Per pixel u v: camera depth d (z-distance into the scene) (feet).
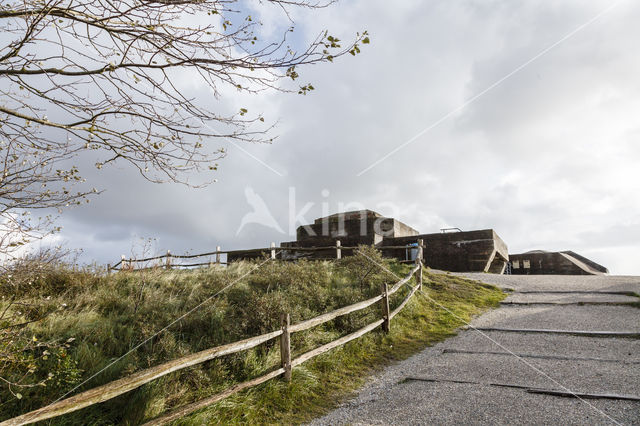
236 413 13.79
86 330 18.35
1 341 12.55
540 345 21.31
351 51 8.80
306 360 18.19
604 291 33.47
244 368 16.78
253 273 34.14
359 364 20.02
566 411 13.02
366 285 32.96
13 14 7.17
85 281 26.21
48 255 15.97
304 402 15.53
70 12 7.70
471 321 27.71
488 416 13.04
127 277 29.09
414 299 31.32
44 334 17.10
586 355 19.17
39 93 8.25
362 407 14.85
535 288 37.58
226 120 9.41
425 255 67.36
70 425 11.94
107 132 8.81
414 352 21.88
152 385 14.17
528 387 15.29
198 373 15.72
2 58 7.64
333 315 19.97
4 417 11.81
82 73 8.23
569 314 27.55
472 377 17.06
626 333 21.99
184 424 12.53
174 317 21.86
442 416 13.34
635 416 12.37
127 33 7.99
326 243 70.33
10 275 12.52
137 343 18.31
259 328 20.89
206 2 7.97
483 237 63.41
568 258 78.69
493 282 41.81
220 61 8.49
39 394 13.19
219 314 22.36
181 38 8.34
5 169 8.70
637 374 16.12
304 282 31.19
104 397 10.61
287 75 9.12
